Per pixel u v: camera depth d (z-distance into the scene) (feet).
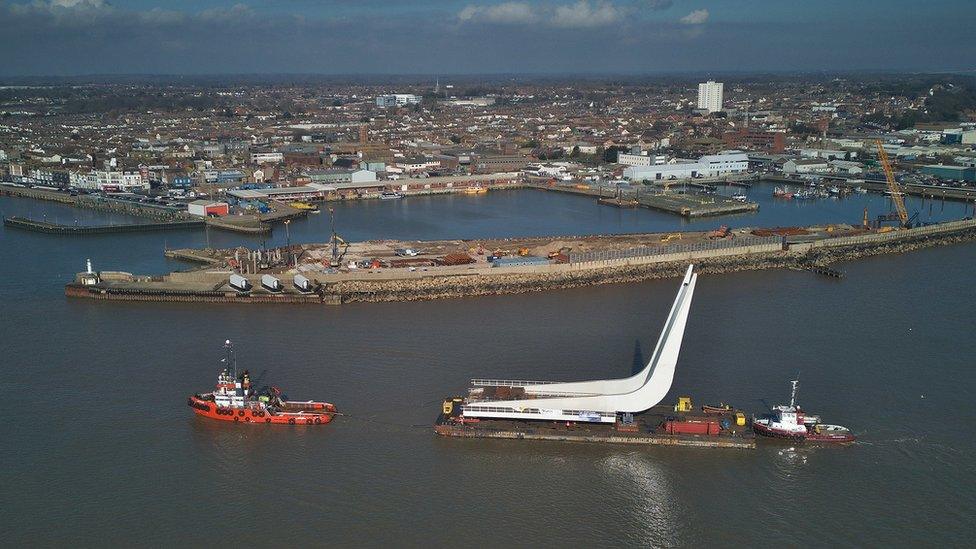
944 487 326.85
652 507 314.14
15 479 327.67
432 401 397.60
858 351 468.75
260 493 319.47
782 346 476.13
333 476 332.80
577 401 371.97
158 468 337.72
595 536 295.48
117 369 438.81
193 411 387.75
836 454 352.49
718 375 428.56
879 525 303.07
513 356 458.09
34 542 287.89
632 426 365.40
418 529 297.53
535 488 326.44
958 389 414.62
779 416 364.99
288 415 373.40
